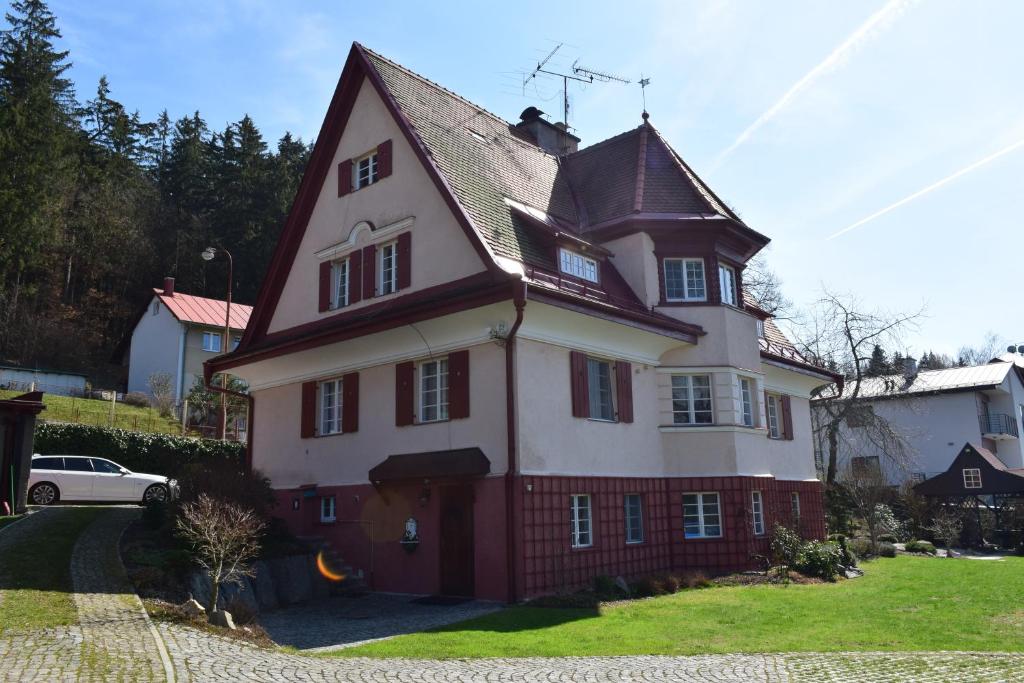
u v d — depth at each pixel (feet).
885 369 136.98
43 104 175.73
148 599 34.04
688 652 31.17
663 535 57.31
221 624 32.68
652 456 58.13
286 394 64.85
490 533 45.96
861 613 41.60
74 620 29.19
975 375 145.28
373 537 53.57
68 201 188.55
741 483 59.06
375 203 59.88
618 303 56.39
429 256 54.08
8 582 34.19
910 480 116.98
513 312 46.98
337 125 64.90
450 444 49.49
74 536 46.75
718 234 62.64
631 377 57.26
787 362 74.74
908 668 28.55
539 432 47.60
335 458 58.34
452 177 54.70
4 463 56.95
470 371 49.39
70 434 88.94
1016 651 32.09
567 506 48.39
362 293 59.36
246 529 38.50
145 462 92.58
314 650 31.55
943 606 44.09
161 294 161.89
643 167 68.03
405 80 64.54
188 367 155.84
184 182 220.43
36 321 170.09
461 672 26.48
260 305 68.39
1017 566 69.31
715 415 60.23
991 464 102.27
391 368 55.21
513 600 44.04
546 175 71.20
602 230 62.80
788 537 59.88
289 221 67.26
